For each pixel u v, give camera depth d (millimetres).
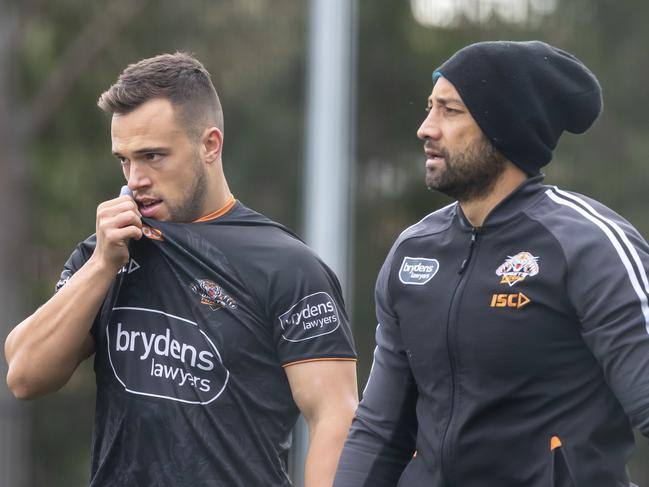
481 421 11414
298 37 64625
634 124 73062
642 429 10719
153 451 12602
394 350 12406
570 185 71562
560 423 11219
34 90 62188
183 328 12688
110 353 12906
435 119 11875
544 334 11180
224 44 63781
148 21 63188
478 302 11430
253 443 12688
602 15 73000
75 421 63875
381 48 75438
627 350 10750
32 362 12891
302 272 12914
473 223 11812
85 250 13656
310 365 12781
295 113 71625
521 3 73188
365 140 75625
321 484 12547
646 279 10898
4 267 59938
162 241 12898
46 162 66938
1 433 57781
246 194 72688
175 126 12758
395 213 75938
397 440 12461
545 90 11719
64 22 61781
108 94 12891
